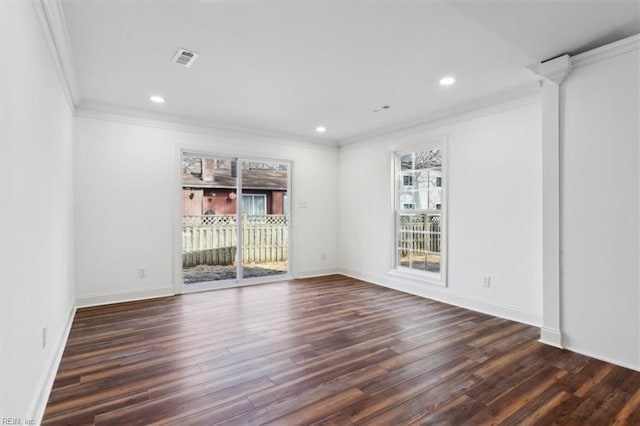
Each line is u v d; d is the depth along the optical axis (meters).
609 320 2.49
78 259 3.86
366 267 5.46
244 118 4.50
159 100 3.79
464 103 3.85
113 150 4.07
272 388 2.12
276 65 2.88
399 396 2.04
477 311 3.79
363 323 3.36
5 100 1.34
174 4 2.02
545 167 2.80
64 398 2.00
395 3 2.01
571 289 2.68
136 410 1.88
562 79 2.71
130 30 2.31
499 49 2.59
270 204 7.02
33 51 1.80
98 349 2.71
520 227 3.45
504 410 1.89
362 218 5.56
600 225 2.53
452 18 2.17
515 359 2.54
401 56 2.72
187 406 1.92
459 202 4.04
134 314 3.61
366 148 5.48
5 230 1.35
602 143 2.51
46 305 2.14
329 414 1.85
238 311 3.75
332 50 2.62
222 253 5.81
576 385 2.16
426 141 4.47
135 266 4.21
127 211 4.16
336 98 3.71
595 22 2.19
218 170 6.41
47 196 2.22
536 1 1.96
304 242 5.72
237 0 1.98
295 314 3.65
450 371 2.35
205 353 2.64
